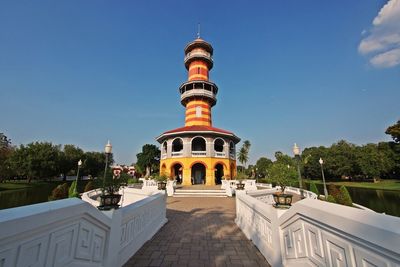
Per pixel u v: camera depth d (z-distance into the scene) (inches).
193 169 1350.9
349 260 91.5
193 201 668.1
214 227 338.6
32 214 86.3
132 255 216.7
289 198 185.2
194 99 1434.5
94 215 136.3
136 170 2190.0
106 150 444.1
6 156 1678.2
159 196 341.7
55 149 2123.5
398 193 1382.9
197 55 1505.9
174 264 198.4
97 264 146.0
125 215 193.3
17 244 81.4
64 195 770.2
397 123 1722.4
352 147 2407.7
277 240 178.2
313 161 2442.2
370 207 940.6
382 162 1903.3
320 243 115.6
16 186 1740.9
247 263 201.8
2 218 75.8
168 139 1286.9
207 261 205.9
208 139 1243.2
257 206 245.3
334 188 765.3
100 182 212.2
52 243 100.3
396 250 66.2
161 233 304.0
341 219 93.6
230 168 1296.8
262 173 2571.4
